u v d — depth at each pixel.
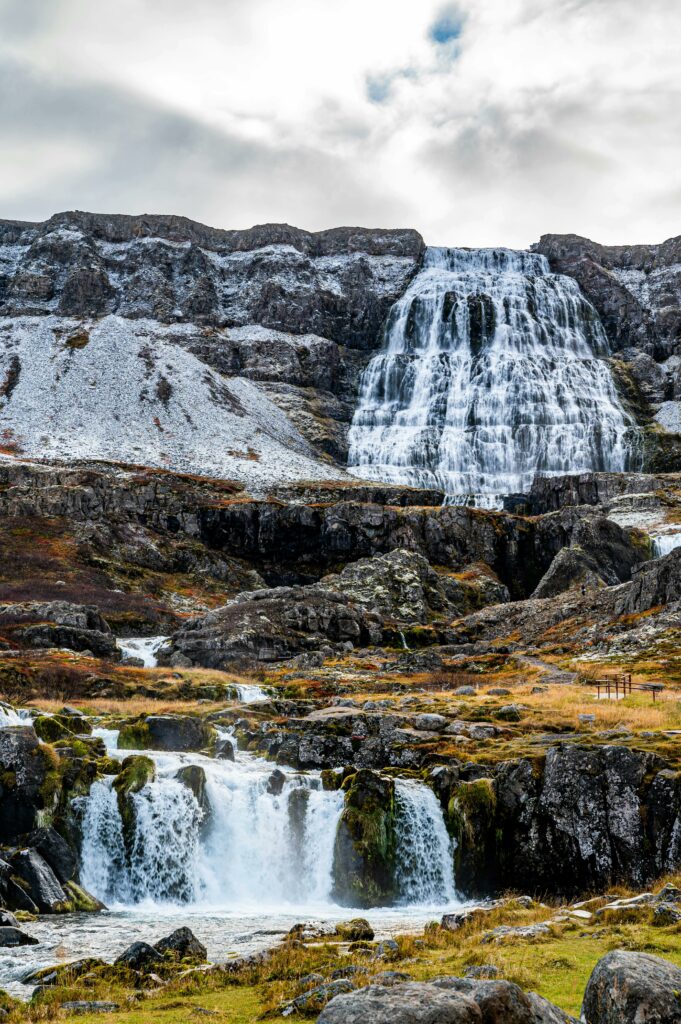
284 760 56.88
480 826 46.69
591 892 43.38
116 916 40.94
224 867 47.75
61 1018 21.34
